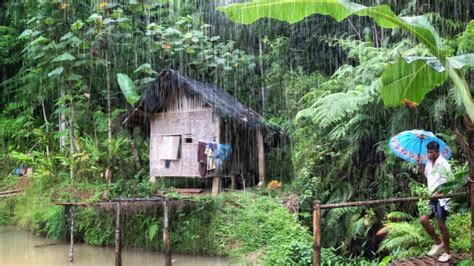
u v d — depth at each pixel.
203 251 8.38
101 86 12.95
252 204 8.90
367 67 7.76
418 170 6.75
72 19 11.60
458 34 7.57
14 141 14.56
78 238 9.70
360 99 7.16
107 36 11.53
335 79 8.95
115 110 12.30
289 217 8.30
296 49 13.72
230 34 15.23
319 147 8.41
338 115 7.16
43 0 11.21
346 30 12.70
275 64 13.73
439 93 6.96
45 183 11.35
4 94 15.82
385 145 7.22
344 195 7.79
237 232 8.29
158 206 8.87
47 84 12.48
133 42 12.80
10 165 13.82
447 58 2.58
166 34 12.11
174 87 10.13
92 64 11.62
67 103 12.48
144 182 9.95
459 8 8.57
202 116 9.89
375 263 6.21
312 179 8.43
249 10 2.69
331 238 7.59
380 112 7.54
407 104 3.16
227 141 9.95
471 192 2.48
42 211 10.49
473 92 4.92
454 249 5.28
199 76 13.39
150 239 8.77
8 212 11.63
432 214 5.95
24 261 8.38
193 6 14.78
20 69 15.30
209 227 8.55
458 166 6.20
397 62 3.05
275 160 11.34
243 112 10.72
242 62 13.66
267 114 13.27
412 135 5.29
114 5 11.36
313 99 9.20
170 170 10.23
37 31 11.16
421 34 2.54
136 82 12.36
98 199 9.42
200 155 9.65
